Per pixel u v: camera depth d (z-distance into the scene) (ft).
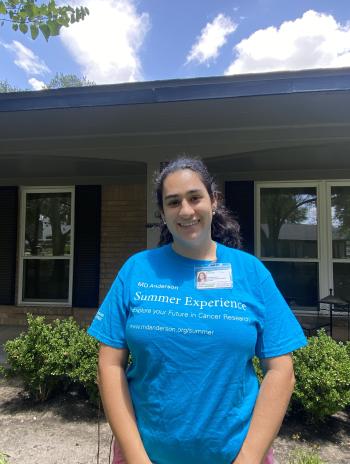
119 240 21.43
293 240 20.30
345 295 19.62
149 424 4.04
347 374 9.47
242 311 4.09
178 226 4.45
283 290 20.15
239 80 10.46
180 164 4.67
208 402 3.91
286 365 4.17
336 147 14.34
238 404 4.00
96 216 21.62
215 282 4.20
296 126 13.21
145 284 4.33
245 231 20.03
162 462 3.99
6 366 13.75
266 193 20.74
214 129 13.64
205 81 10.71
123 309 4.38
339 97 10.62
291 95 10.37
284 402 4.05
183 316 4.06
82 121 12.67
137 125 13.10
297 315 19.53
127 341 4.25
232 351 3.97
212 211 4.96
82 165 18.37
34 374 11.01
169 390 3.96
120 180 21.44
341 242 19.84
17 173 20.94
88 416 10.42
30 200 22.86
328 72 9.91
